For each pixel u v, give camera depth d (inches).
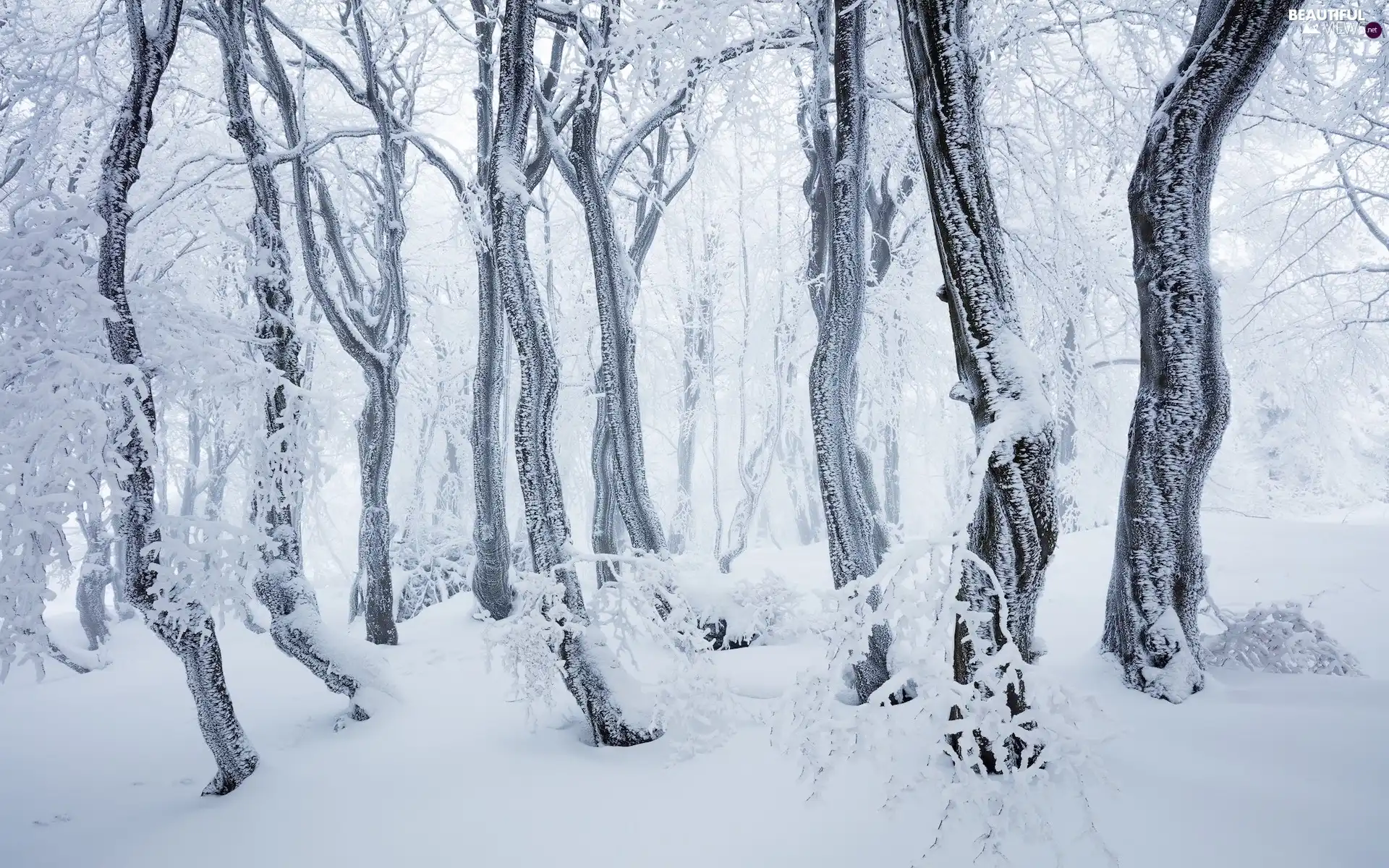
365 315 400.2
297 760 206.1
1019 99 377.1
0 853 160.9
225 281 557.9
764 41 292.8
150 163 464.8
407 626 431.5
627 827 146.3
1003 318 142.3
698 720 188.2
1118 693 180.7
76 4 439.5
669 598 202.1
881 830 132.6
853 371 346.9
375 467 385.7
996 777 140.2
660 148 461.4
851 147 238.7
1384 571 313.0
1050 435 136.3
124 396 181.2
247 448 522.6
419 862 139.9
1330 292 522.0
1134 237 199.0
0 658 155.4
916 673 121.0
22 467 159.5
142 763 223.8
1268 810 121.3
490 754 195.9
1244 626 196.7
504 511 406.0
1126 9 320.5
